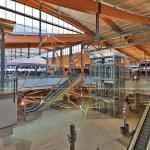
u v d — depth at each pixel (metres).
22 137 10.95
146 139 7.12
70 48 27.23
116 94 16.41
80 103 19.80
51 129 12.59
